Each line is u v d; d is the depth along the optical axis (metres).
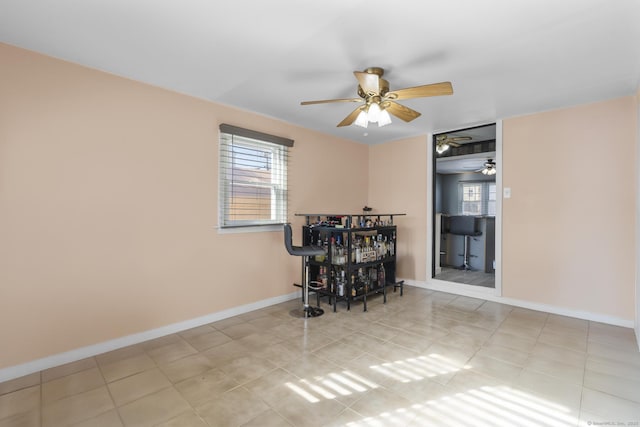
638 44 1.94
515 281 3.49
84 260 2.27
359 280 3.54
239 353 2.36
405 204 4.48
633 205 2.80
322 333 2.73
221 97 2.91
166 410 1.70
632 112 2.80
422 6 1.60
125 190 2.45
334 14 1.68
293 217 3.75
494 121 3.65
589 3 1.56
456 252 5.81
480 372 2.07
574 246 3.11
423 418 1.62
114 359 2.26
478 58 2.14
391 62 2.21
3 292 1.96
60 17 1.71
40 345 2.10
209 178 2.97
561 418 1.62
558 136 3.19
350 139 4.54
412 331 2.77
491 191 7.23
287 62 2.23
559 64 2.23
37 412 1.68
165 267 2.68
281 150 3.62
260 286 3.40
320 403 1.76
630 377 2.00
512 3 1.57
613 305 2.91
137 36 1.90
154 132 2.61
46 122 2.10
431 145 4.21
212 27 1.81
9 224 1.98
